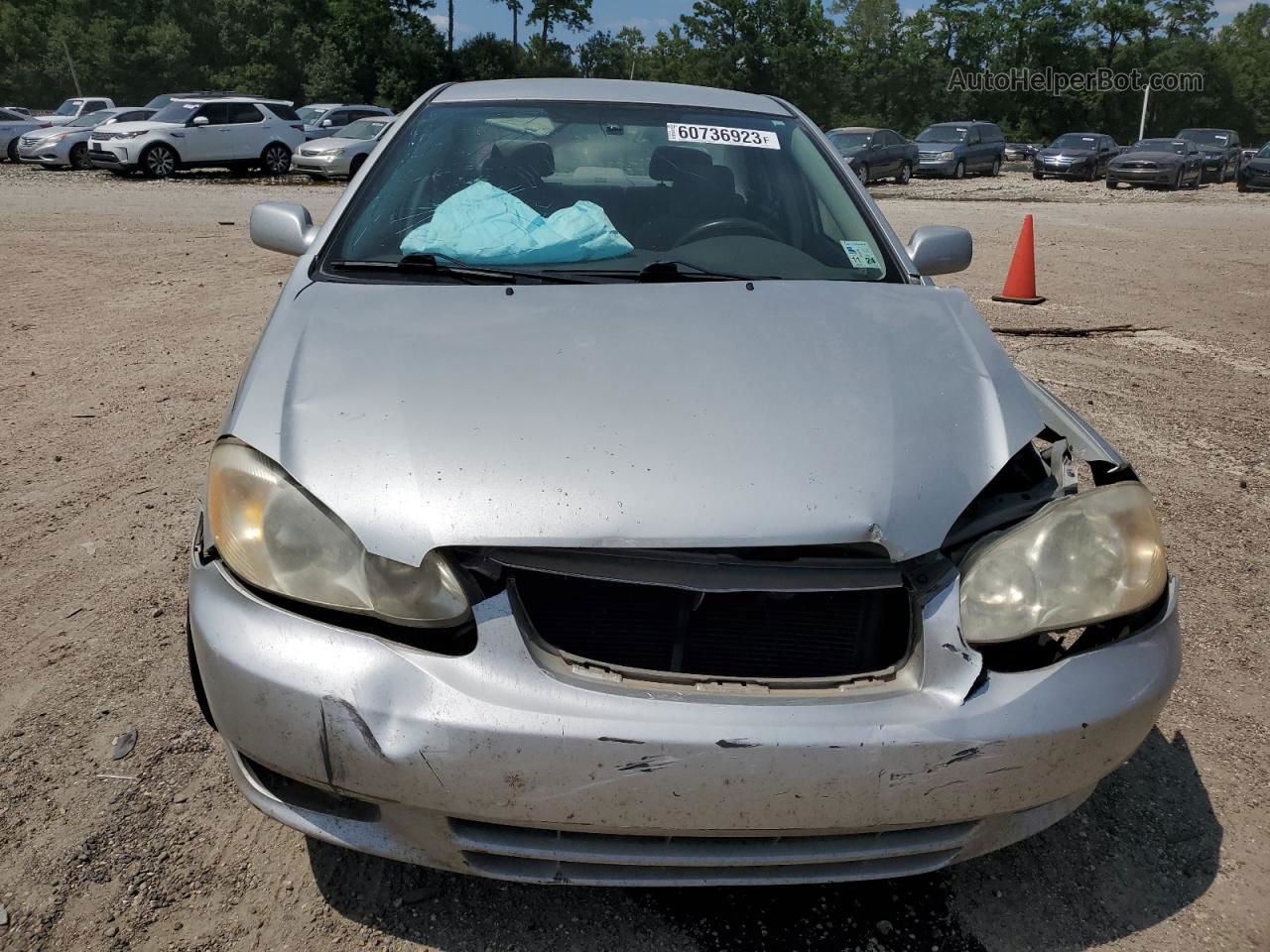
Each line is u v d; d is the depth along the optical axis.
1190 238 13.13
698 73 66.81
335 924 1.92
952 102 69.50
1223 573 3.47
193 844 2.10
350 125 19.91
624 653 1.71
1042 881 2.09
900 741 1.63
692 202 2.86
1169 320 7.60
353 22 58.62
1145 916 2.01
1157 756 2.49
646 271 2.56
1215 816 2.28
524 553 1.71
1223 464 4.52
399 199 2.77
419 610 1.68
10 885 1.97
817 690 1.68
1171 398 5.53
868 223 2.89
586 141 2.99
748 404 1.93
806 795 1.62
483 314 2.23
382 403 1.90
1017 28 68.69
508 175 2.87
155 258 9.59
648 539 1.69
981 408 2.04
